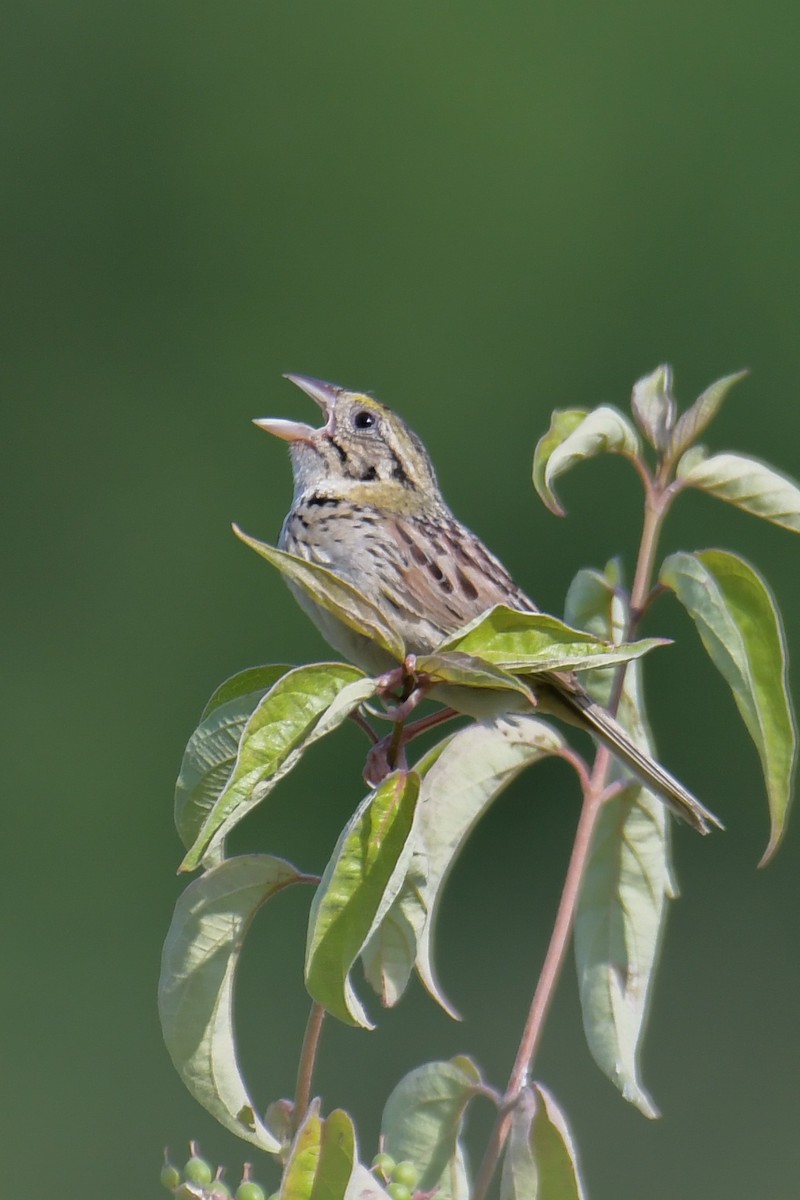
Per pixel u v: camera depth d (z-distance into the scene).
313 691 4.06
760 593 4.84
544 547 16.55
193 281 18.48
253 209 18.64
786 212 18.20
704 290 18.14
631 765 5.19
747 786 15.18
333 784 15.41
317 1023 4.37
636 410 5.17
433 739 13.64
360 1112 11.80
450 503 17.86
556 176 18.48
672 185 18.36
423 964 4.57
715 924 13.79
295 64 18.92
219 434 18.11
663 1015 13.27
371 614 4.21
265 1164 11.27
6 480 17.81
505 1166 4.52
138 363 18.34
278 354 18.45
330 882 3.97
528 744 4.96
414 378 18.23
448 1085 4.79
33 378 18.22
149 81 18.80
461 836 4.89
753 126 18.39
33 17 18.80
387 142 18.55
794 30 18.55
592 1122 11.88
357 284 18.39
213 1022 4.41
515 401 18.08
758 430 17.75
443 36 18.80
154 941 15.91
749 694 4.80
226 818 3.93
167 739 17.09
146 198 18.62
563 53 18.69
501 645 4.16
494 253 18.39
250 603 17.47
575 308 18.27
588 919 5.16
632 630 4.99
